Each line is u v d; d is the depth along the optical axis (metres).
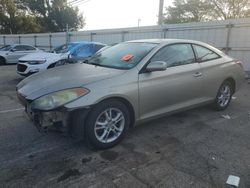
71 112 3.07
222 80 4.96
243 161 3.19
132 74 3.54
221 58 5.02
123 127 3.55
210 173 2.90
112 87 3.30
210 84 4.70
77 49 9.02
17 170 2.92
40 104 3.11
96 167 3.00
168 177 2.81
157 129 4.20
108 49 4.68
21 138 3.78
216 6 27.98
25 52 16.70
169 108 4.07
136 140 3.76
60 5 45.97
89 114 3.20
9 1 42.53
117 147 3.52
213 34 11.26
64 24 46.44
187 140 3.79
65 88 3.13
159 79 3.80
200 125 4.41
